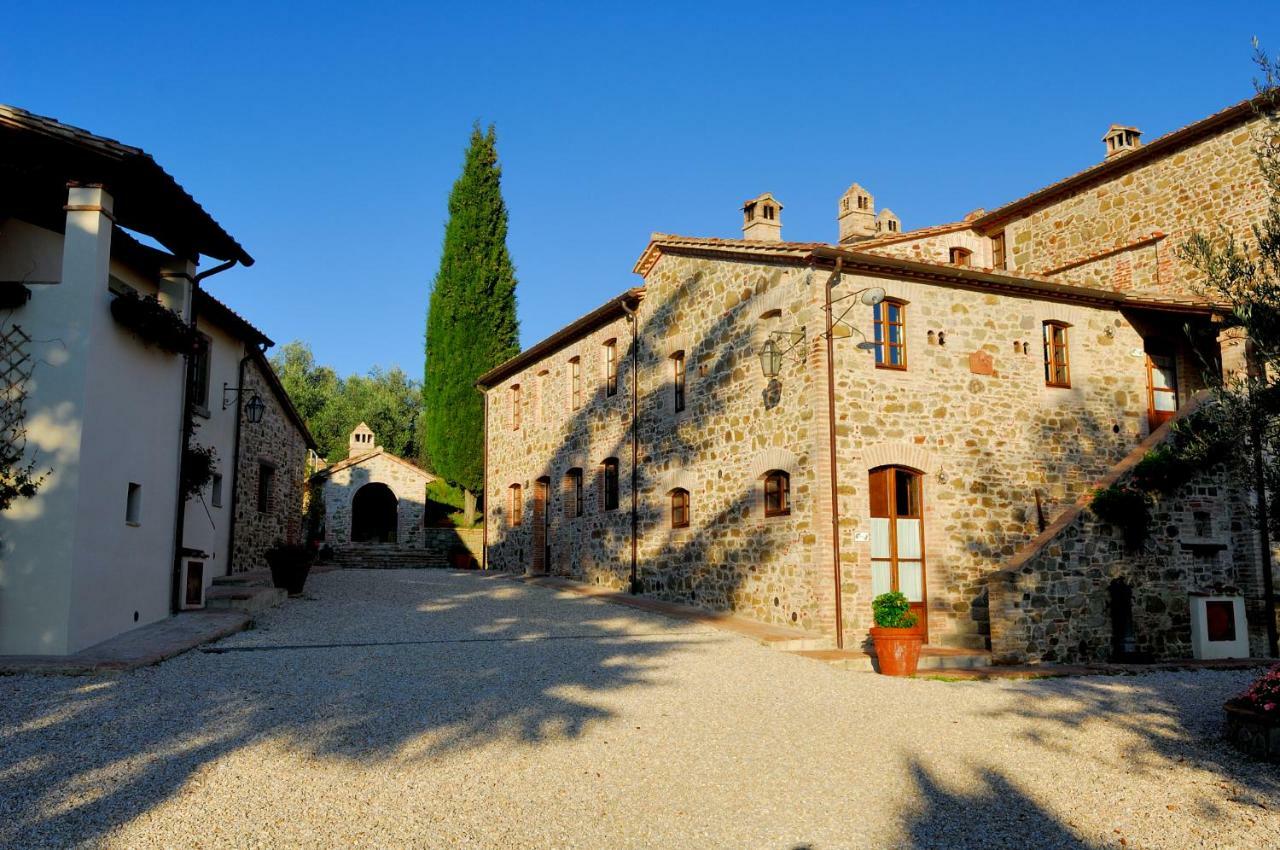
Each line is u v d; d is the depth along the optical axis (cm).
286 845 462
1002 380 1321
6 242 1062
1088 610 1187
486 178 2877
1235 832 531
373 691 781
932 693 905
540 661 957
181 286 1138
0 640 836
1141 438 1414
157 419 1060
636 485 1675
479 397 2781
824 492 1176
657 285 1662
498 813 521
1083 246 1811
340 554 2606
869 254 1224
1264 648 1305
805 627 1190
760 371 1336
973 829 528
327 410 4109
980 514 1272
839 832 519
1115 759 674
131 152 891
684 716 760
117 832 463
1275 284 754
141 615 1018
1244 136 1526
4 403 862
